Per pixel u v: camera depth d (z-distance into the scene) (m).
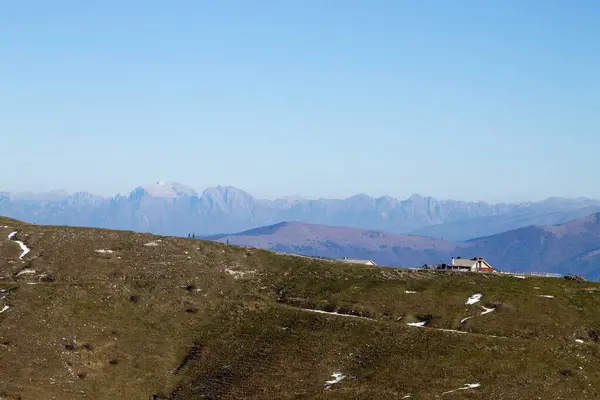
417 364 92.88
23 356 94.88
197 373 97.31
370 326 105.12
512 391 85.38
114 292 116.50
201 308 115.75
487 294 118.62
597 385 89.00
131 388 93.75
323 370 93.50
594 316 111.19
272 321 109.81
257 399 86.81
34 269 125.56
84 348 99.38
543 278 132.50
